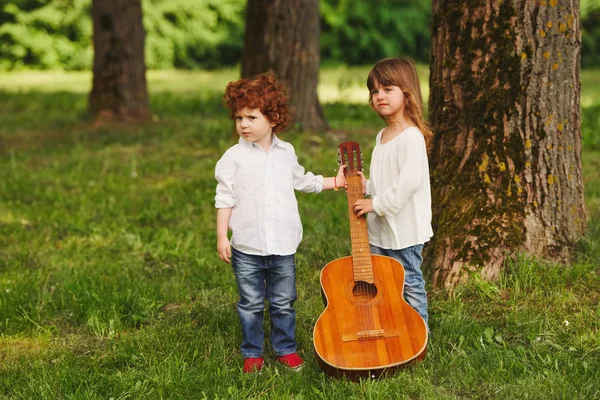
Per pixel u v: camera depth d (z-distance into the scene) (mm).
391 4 25562
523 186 4133
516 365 3363
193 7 24844
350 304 3330
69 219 6238
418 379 3211
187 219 6215
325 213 6117
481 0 4027
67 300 4461
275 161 3359
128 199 6820
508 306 3924
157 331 3973
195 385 3328
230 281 4684
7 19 24375
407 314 3307
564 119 4164
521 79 4039
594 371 3293
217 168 3367
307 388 3254
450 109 4230
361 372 3170
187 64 25234
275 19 9047
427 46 25844
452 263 4191
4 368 3604
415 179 3305
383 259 3402
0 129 10844
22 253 5398
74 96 15312
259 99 3227
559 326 3697
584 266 4156
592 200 6223
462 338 3594
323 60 25266
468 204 4195
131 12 10875
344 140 9039
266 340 3793
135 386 3312
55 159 8656
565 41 4078
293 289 3475
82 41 24656
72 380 3389
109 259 5293
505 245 4145
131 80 10984
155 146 9305
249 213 3318
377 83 3379
